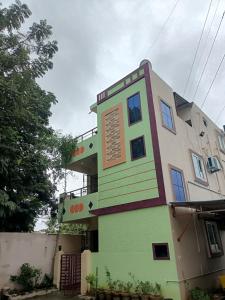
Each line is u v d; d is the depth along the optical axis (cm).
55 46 1180
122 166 1312
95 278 1208
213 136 1944
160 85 1406
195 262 1095
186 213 1170
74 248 1584
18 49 1106
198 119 1778
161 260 1017
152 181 1152
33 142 1448
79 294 1195
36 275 1289
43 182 1544
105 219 1305
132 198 1209
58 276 1341
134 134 1305
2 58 1040
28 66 1116
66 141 1720
